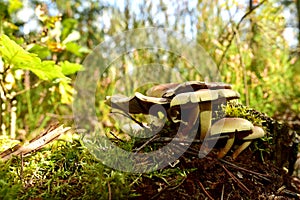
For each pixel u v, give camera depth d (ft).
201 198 0.92
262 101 2.45
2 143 1.12
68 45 1.85
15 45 1.21
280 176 1.06
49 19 1.83
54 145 1.05
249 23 2.85
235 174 1.01
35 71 1.36
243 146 1.03
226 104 1.12
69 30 2.10
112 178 0.84
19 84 2.03
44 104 2.19
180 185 0.92
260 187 1.01
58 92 2.23
